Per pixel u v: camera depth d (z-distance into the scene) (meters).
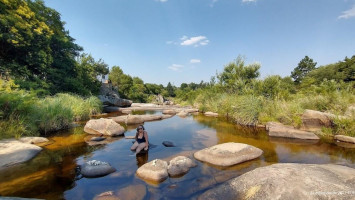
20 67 14.08
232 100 15.48
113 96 26.97
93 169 4.55
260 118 11.45
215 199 3.43
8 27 12.72
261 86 14.96
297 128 9.38
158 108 23.59
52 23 19.09
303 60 63.38
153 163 4.75
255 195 3.24
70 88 17.42
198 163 5.32
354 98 11.94
